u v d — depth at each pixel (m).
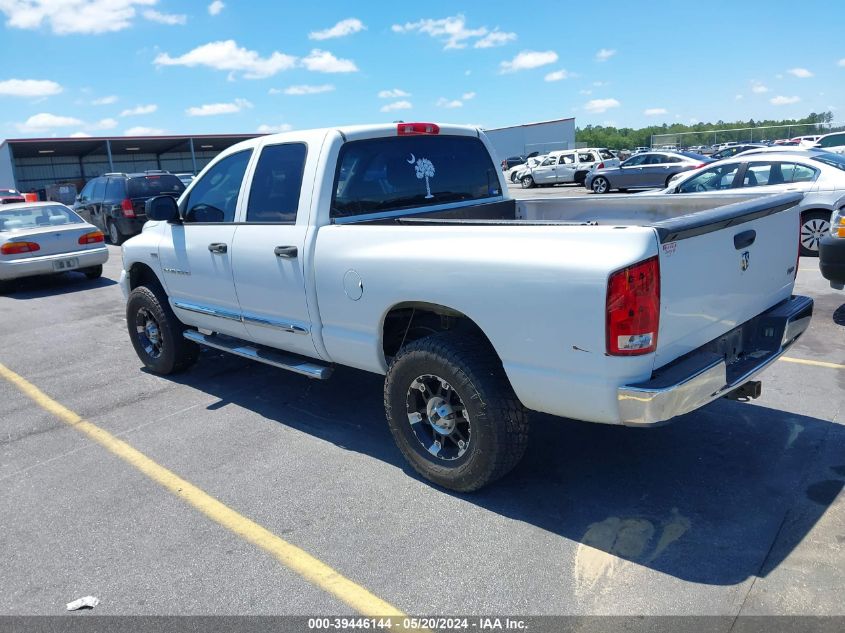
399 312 4.02
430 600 2.89
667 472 3.85
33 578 3.21
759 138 40.88
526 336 3.16
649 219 4.80
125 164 47.91
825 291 7.82
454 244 3.42
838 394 4.79
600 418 3.07
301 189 4.22
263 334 4.74
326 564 3.18
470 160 5.12
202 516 3.67
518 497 3.68
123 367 6.55
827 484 3.61
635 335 2.86
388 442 4.49
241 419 5.01
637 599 2.81
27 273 10.70
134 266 5.96
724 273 3.30
